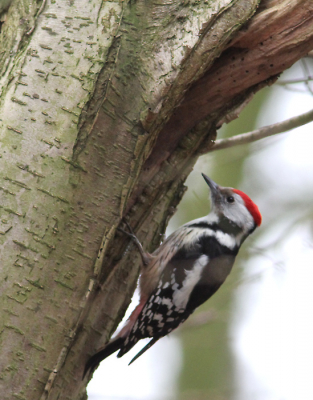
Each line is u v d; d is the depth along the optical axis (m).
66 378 7.27
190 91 8.23
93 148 6.69
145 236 9.26
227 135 15.07
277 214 13.47
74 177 6.55
